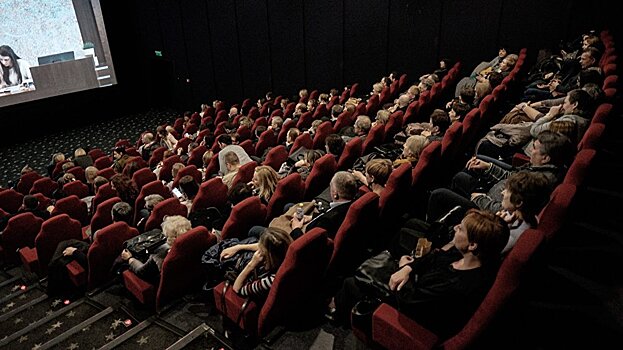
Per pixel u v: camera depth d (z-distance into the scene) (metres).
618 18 6.20
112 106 12.55
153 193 4.21
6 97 10.14
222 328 2.64
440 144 3.25
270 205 3.21
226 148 4.86
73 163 6.98
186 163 6.07
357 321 2.14
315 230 2.21
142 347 2.58
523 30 6.96
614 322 2.05
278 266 2.27
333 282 2.73
